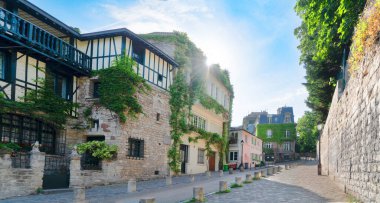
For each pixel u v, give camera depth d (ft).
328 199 37.81
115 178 59.41
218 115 115.85
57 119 57.16
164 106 77.66
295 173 90.22
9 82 49.83
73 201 37.63
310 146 246.68
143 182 63.87
